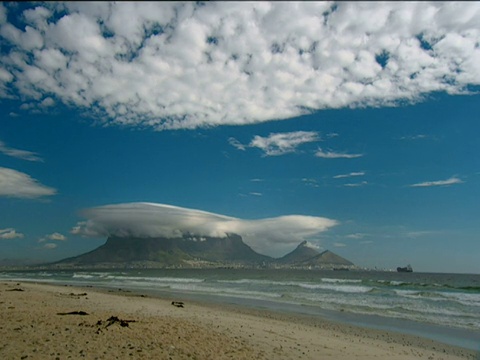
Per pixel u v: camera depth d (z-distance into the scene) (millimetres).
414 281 87062
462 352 14062
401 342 15641
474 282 82562
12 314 14195
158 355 9422
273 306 27859
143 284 59312
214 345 11180
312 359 10859
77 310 17141
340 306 28266
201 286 53469
